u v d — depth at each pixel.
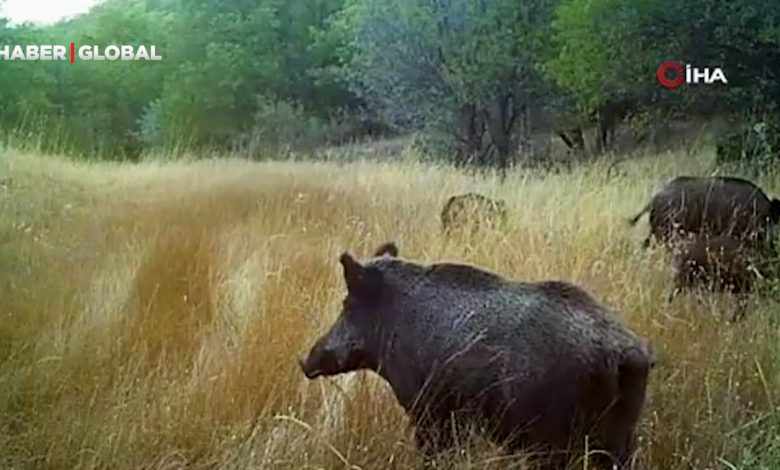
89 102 26.50
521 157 17.91
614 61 12.76
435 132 19.03
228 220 8.30
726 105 12.77
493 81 17.67
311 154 21.31
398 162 15.80
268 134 24.80
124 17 28.78
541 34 17.41
